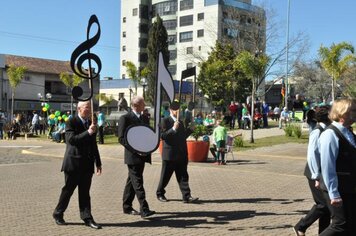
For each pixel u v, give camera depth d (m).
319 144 5.02
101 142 23.91
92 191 10.19
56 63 67.69
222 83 46.91
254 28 44.75
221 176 12.57
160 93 7.70
